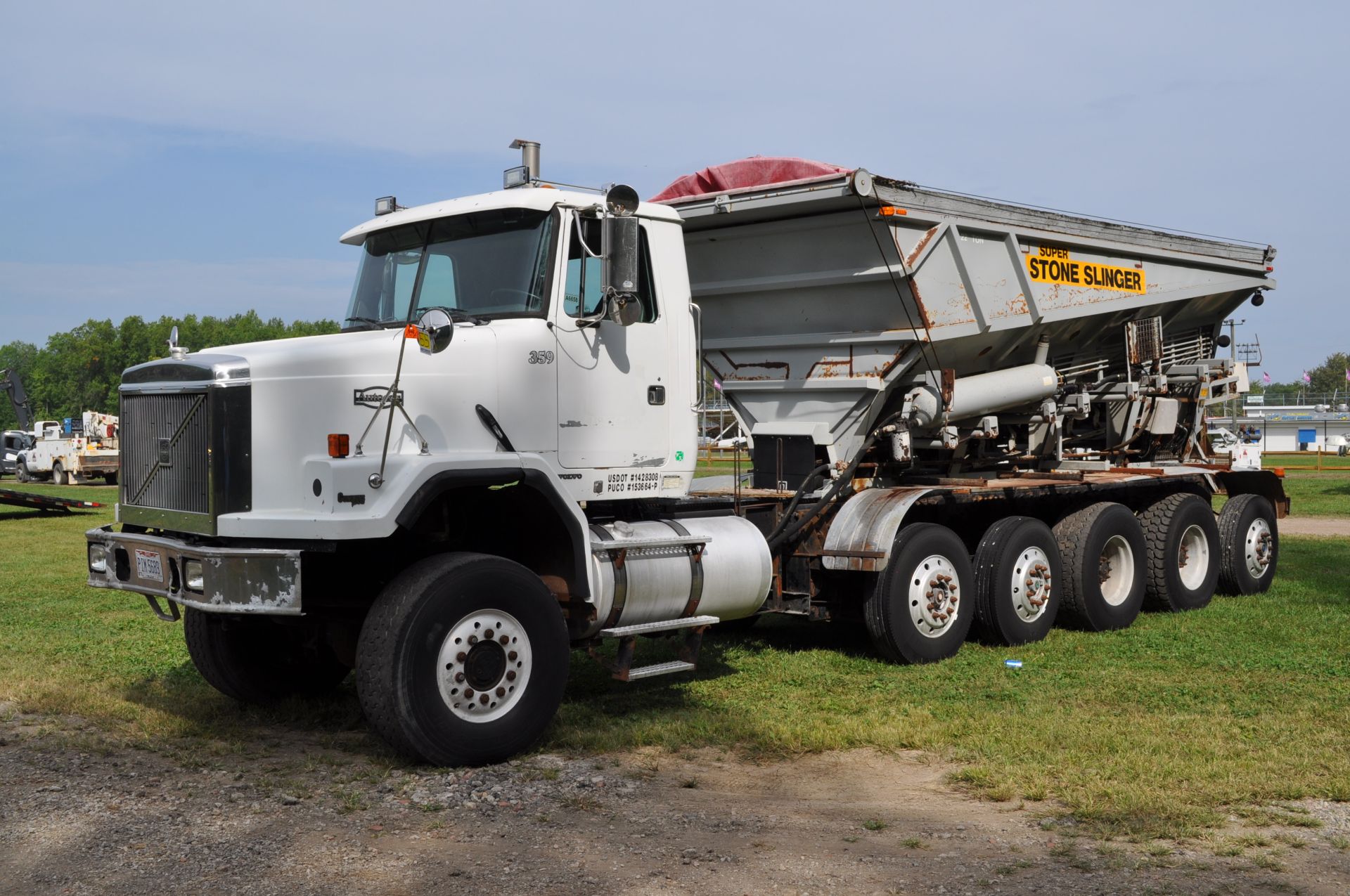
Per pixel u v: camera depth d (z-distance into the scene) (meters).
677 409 7.23
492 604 5.88
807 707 7.18
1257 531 12.26
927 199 8.76
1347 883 4.20
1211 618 10.64
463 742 5.73
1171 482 11.55
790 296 9.24
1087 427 11.90
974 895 4.10
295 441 5.98
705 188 9.03
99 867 4.41
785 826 4.93
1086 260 10.64
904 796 5.42
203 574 5.73
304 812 5.10
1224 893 4.10
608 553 6.60
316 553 6.12
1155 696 7.36
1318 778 5.47
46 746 6.23
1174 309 12.24
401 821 4.98
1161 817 4.93
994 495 9.34
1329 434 68.00
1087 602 9.76
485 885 4.23
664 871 4.36
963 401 9.56
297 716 6.94
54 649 9.00
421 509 5.63
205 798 5.31
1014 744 6.16
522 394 6.41
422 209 7.00
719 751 6.25
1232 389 13.10
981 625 9.17
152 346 125.31
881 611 8.30
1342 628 9.94
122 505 6.59
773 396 9.58
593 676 8.11
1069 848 4.58
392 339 6.14
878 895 4.12
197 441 5.99
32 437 46.38
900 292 8.74
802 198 8.28
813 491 9.11
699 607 7.24
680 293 7.29
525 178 6.79
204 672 7.09
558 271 6.56
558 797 5.32
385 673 5.58
